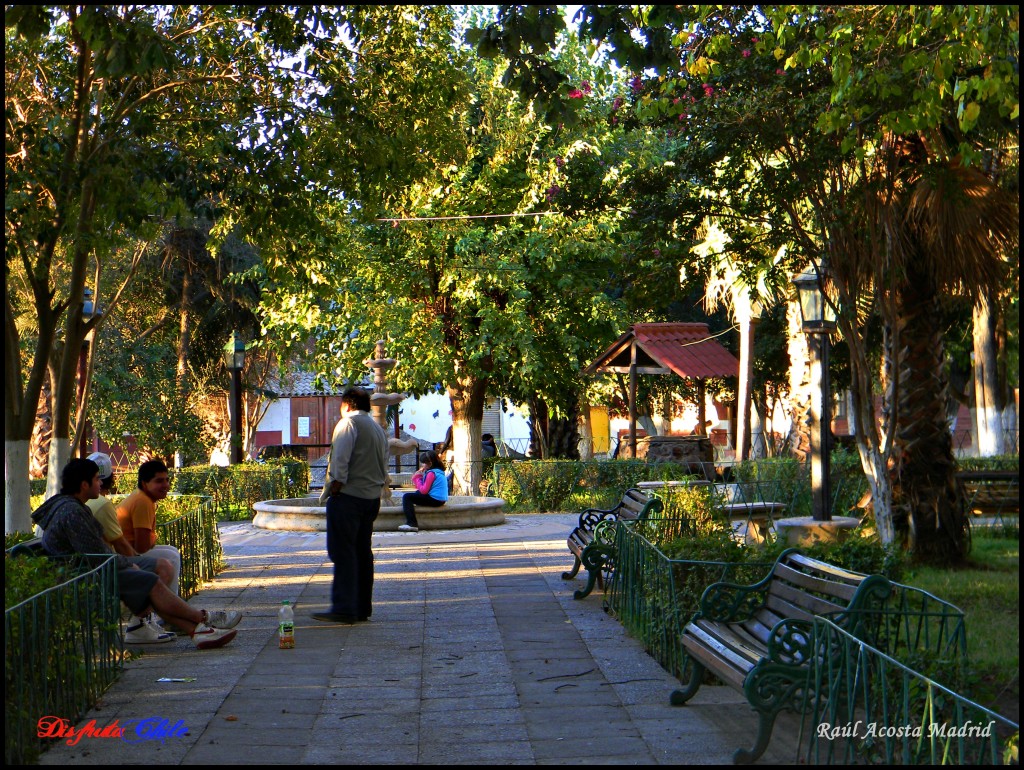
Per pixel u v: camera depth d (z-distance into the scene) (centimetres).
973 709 432
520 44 714
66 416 939
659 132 1177
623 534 862
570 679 650
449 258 2156
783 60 923
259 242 1075
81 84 888
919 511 1037
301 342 2392
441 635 792
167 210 982
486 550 1312
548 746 512
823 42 816
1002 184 987
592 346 2331
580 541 1020
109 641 663
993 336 1967
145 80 1008
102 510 775
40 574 586
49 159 887
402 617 870
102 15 767
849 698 459
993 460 1745
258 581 1084
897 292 1067
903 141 941
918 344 1061
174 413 2716
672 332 2209
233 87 1059
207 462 2766
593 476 1939
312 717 570
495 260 2056
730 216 1053
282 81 1040
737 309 2253
